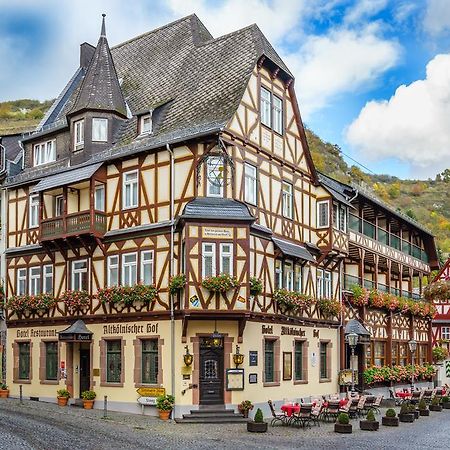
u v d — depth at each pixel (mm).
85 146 27672
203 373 23828
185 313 22922
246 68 26094
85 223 26172
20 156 32188
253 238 25250
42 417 22453
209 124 24500
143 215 25328
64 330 26406
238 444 18234
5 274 30547
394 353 37656
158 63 31109
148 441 18156
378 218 38688
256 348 25000
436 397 31109
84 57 35406
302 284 28531
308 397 28078
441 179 121688
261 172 26250
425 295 43625
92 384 26156
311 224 29719
